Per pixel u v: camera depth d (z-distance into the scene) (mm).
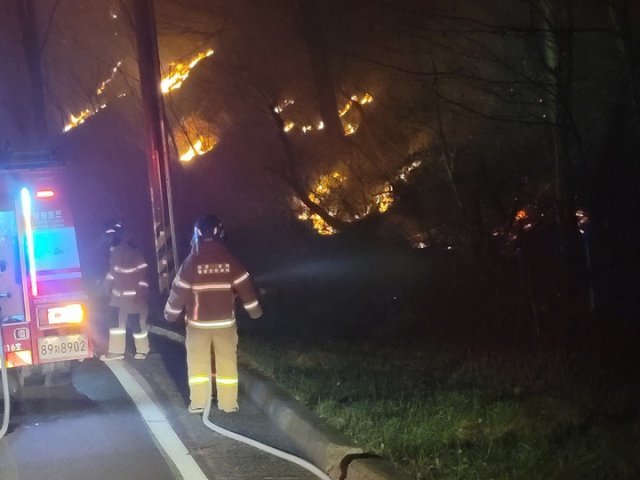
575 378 8891
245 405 9883
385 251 16953
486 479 6480
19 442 8797
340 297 15945
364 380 9992
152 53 16797
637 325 10641
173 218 16969
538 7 11398
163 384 11328
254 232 22250
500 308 12242
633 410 7832
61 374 10938
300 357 11586
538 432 7406
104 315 16531
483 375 9750
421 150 18500
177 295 9258
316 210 18328
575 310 11414
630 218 11750
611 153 11930
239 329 14578
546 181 15336
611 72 14969
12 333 9789
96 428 9203
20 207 9922
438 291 13852
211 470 7629
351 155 20828
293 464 7707
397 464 6953
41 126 25781
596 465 6512
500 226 14828
